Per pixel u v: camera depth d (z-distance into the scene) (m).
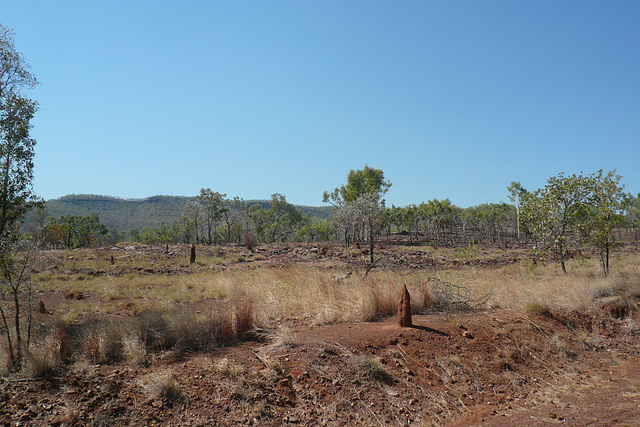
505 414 6.11
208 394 5.49
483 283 13.70
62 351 5.91
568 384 7.32
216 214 59.78
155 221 167.50
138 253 30.27
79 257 26.52
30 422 4.46
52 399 4.91
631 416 5.77
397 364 6.99
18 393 4.88
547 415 5.98
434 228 56.47
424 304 10.62
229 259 28.52
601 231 15.59
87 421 4.68
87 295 13.48
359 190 62.59
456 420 5.97
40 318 8.51
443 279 15.65
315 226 69.88
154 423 4.86
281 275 16.70
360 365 6.66
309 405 5.76
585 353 8.80
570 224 16.28
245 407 5.42
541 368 7.93
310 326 8.62
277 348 7.03
